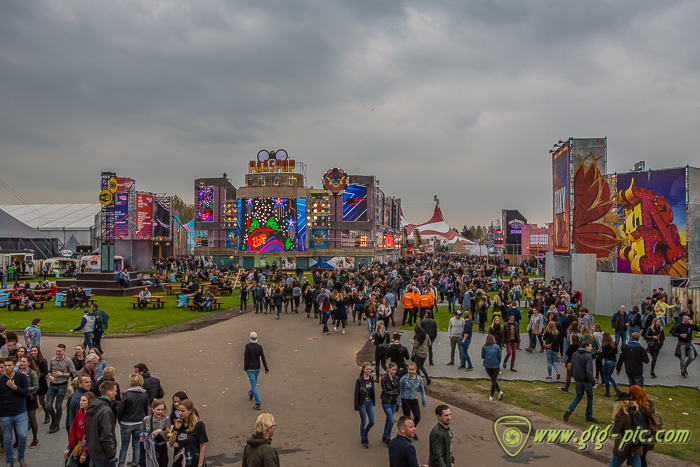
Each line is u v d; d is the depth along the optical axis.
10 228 52.59
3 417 7.84
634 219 27.05
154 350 16.95
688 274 24.70
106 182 36.28
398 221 94.19
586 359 10.31
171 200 64.69
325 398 11.84
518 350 17.27
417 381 9.45
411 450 6.29
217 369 14.41
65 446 8.97
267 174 63.34
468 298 22.89
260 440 6.01
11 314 24.80
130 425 7.51
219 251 68.88
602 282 25.80
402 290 31.17
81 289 27.59
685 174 24.94
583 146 29.22
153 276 42.28
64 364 9.67
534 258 60.81
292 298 27.20
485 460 8.59
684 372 13.79
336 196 67.25
